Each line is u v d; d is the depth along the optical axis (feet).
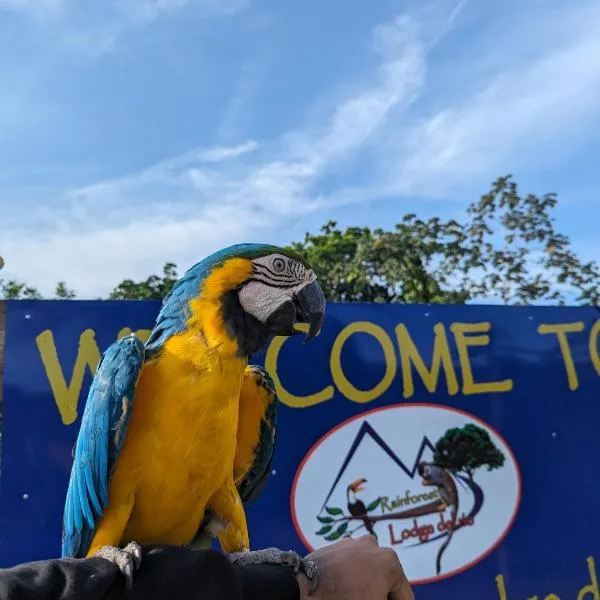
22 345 3.31
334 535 3.56
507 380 3.92
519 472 3.84
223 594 1.60
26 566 1.49
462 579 3.67
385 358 3.78
